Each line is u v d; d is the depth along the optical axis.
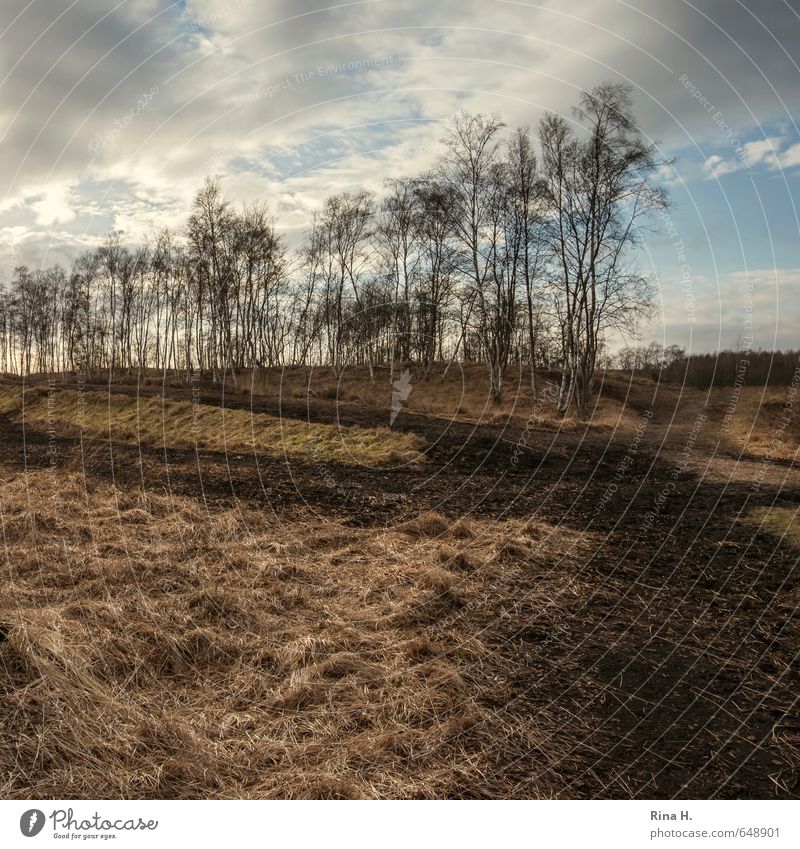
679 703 4.31
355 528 8.61
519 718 4.09
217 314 24.09
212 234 20.67
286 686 4.30
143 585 5.86
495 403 23.95
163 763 3.41
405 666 4.68
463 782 3.43
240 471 12.56
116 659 4.39
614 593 6.32
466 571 6.76
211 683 4.33
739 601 6.04
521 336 27.09
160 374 34.28
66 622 4.67
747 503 9.51
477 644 5.12
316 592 6.14
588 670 4.78
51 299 33.03
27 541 6.85
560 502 10.14
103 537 7.19
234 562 6.72
